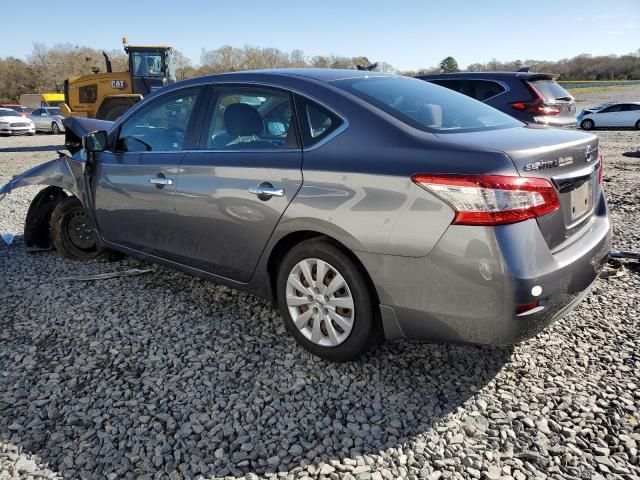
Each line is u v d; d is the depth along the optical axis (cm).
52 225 482
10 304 387
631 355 300
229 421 251
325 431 243
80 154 461
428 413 254
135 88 1614
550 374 284
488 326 238
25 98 4956
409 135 260
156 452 231
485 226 227
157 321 356
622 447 230
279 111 308
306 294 298
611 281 407
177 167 352
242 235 316
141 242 397
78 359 307
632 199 709
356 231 261
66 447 235
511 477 214
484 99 796
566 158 256
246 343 324
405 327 262
